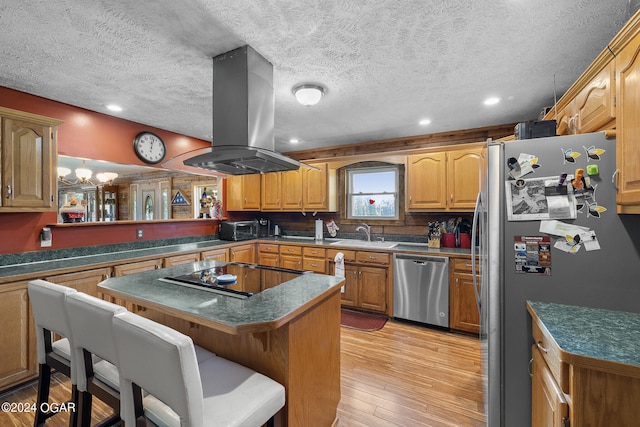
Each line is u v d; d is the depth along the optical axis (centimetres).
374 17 152
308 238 455
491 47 180
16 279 203
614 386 89
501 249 142
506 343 142
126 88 239
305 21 156
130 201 329
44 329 150
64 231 271
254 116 188
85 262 253
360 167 427
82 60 194
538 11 147
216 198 438
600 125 148
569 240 132
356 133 381
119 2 140
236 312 126
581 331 107
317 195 425
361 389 206
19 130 215
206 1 140
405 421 174
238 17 152
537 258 137
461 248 336
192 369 89
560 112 210
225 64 188
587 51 184
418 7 144
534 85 235
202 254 345
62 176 274
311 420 147
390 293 338
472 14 149
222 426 98
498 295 142
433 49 182
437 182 339
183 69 207
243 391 116
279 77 220
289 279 184
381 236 411
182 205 385
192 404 89
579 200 131
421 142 391
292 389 131
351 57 192
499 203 142
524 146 139
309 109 289
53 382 214
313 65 202
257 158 191
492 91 246
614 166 126
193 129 356
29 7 142
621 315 121
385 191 414
